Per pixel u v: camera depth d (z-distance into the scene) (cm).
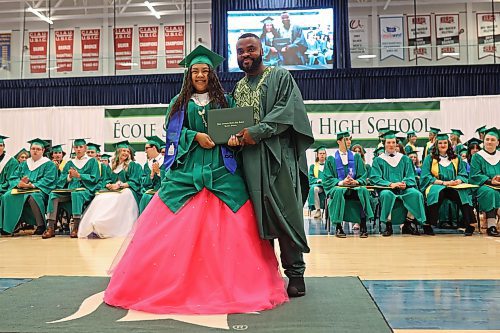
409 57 1018
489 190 637
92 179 730
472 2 1312
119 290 238
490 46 1005
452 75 999
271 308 231
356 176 684
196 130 272
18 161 758
